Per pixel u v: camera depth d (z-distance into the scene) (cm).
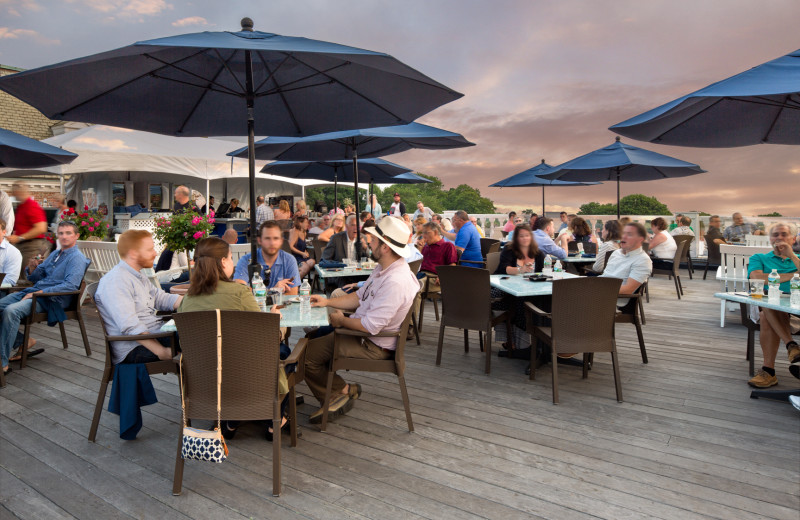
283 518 228
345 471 272
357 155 711
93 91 369
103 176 1461
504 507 237
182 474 256
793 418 343
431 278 638
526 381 427
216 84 374
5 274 459
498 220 1703
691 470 273
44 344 549
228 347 240
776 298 374
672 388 405
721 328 621
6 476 267
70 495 248
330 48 299
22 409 365
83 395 395
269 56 383
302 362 316
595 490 253
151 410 362
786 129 491
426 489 254
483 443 308
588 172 1021
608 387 410
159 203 1541
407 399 324
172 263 664
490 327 447
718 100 457
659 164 831
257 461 284
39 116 1817
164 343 330
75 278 493
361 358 326
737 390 400
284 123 465
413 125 657
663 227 842
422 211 1375
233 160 1130
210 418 246
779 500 242
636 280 459
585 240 922
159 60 360
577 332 375
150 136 1088
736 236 1070
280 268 420
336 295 447
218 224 1080
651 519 227
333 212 1181
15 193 647
